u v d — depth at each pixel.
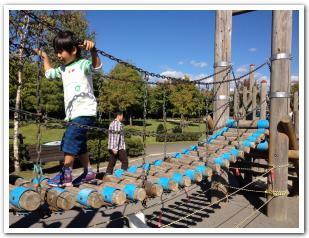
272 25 6.12
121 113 7.25
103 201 3.10
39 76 2.64
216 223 5.80
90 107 3.38
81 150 3.66
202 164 5.18
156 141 19.47
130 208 6.55
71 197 2.70
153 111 32.75
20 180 3.12
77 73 3.36
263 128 7.43
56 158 9.52
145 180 3.90
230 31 7.14
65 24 10.69
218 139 6.93
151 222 5.71
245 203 7.14
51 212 2.87
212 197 7.03
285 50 5.99
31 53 3.31
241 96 9.95
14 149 9.16
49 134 18.44
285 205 6.10
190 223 5.76
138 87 28.06
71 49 3.36
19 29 6.24
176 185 4.02
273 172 6.15
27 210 2.48
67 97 3.39
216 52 7.23
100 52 3.27
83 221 5.70
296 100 7.95
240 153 5.83
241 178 8.34
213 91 7.36
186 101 25.17
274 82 6.12
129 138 13.91
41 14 9.56
